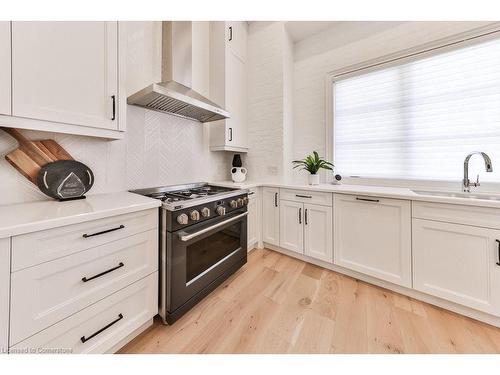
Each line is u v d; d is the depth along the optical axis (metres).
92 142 1.42
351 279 1.85
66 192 1.21
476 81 1.66
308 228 2.11
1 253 0.70
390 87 2.07
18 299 0.74
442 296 1.41
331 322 1.32
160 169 1.89
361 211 1.77
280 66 2.44
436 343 1.16
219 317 1.37
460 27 1.69
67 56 1.05
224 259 1.68
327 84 2.45
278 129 2.48
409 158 1.98
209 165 2.49
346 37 2.30
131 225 1.10
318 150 2.56
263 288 1.70
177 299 1.27
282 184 2.39
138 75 1.66
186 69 1.85
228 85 2.35
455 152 1.76
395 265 1.61
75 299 0.89
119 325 1.06
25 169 1.11
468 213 1.31
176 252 1.25
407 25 1.94
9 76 0.88
